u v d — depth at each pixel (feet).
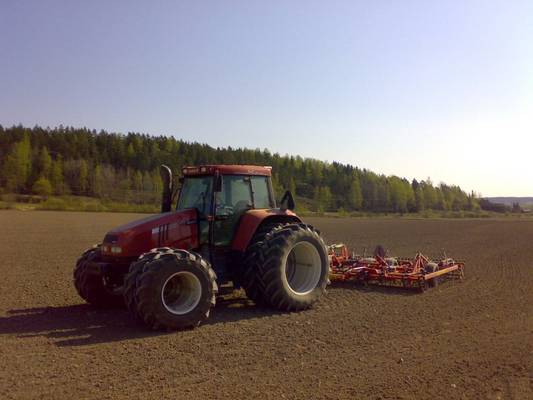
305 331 23.02
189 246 27.32
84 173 290.15
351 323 24.53
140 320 23.30
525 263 47.32
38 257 50.75
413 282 34.76
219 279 27.63
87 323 24.64
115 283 28.32
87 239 72.08
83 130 392.68
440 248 62.49
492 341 21.29
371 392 15.67
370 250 60.29
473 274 40.40
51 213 162.81
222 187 28.14
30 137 368.48
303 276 28.84
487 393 15.61
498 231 97.96
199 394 15.47
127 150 363.56
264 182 30.19
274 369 17.81
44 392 15.61
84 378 16.84
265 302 27.53
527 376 17.06
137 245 25.89
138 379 16.76
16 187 274.98
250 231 27.76
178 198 29.84
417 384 16.34
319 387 16.08
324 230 101.91
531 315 26.05
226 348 20.35
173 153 371.97
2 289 33.65
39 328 23.61
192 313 23.35
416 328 23.56
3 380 16.63
